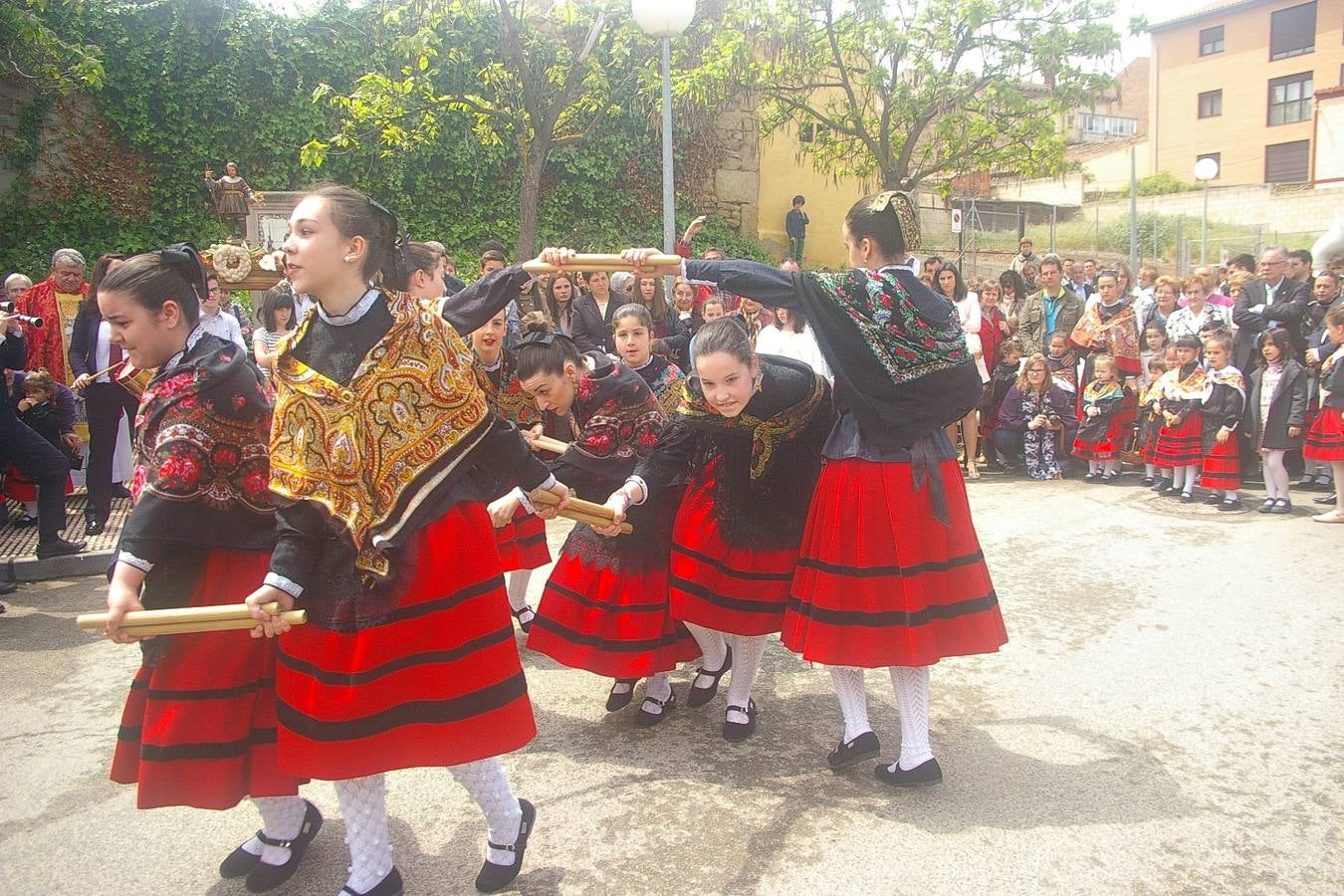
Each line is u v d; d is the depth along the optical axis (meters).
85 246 12.46
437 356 2.29
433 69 12.55
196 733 2.34
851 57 15.30
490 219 15.12
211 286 6.21
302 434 2.19
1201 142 35.69
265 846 2.65
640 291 7.32
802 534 3.33
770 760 3.38
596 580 3.53
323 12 13.52
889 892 2.59
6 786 3.25
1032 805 3.03
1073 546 6.11
